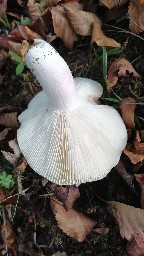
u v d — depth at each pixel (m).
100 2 0.20
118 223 0.17
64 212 0.18
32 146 0.16
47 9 0.20
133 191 0.18
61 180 0.16
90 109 0.16
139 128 0.18
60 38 0.20
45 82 0.15
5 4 0.21
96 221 0.18
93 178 0.15
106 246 0.18
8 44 0.21
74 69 0.20
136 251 0.16
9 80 0.20
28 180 0.19
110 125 0.16
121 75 0.18
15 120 0.19
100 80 0.19
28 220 0.18
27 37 0.21
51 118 0.16
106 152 0.16
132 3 0.19
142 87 0.19
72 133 0.15
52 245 0.18
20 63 0.19
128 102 0.18
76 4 0.20
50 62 0.14
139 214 0.17
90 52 0.20
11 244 0.18
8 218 0.18
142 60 0.19
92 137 0.15
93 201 0.18
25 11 0.21
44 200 0.18
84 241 0.18
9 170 0.19
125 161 0.18
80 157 0.15
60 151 0.15
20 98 0.20
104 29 0.20
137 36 0.19
